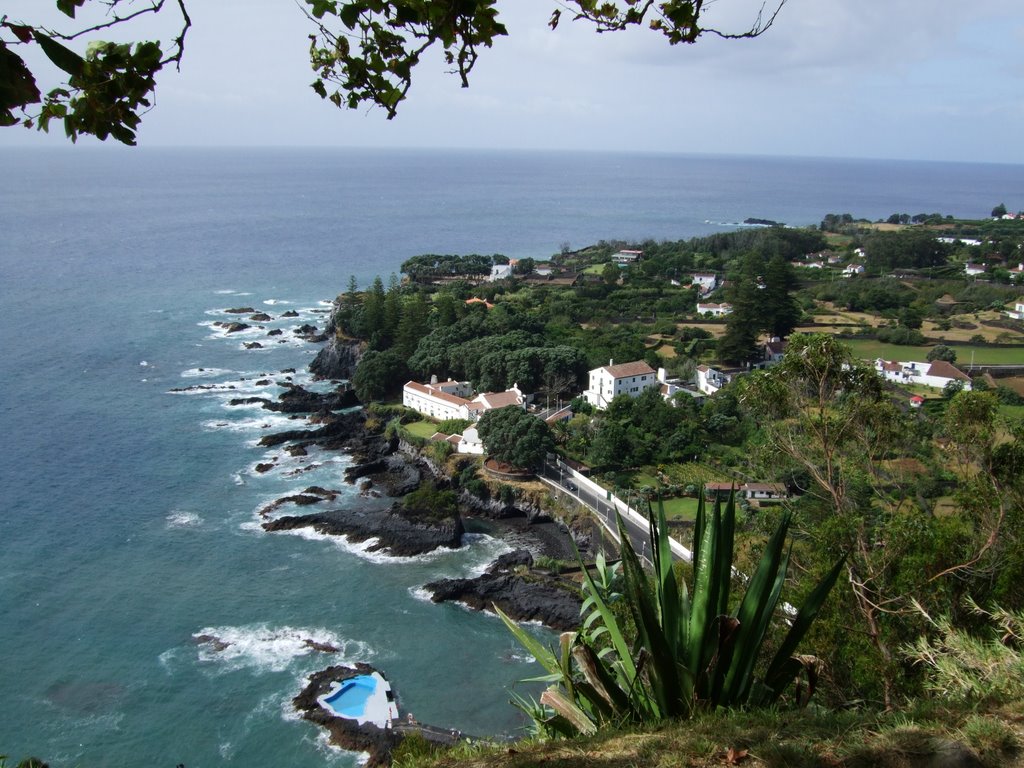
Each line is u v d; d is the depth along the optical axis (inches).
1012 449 759.7
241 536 2039.9
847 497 890.7
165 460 2518.5
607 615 378.3
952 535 715.4
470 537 2117.4
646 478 2277.3
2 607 1657.2
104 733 1298.0
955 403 797.9
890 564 741.3
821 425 853.2
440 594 1769.2
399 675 1488.7
